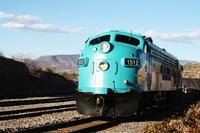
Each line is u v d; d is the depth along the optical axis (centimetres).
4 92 3947
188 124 1116
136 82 1648
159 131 1066
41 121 1555
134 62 1648
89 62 1667
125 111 1614
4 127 1342
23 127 1350
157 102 2142
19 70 4591
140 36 1761
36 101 2572
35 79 4869
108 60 1630
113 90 1614
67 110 2055
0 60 4453
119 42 1683
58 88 5162
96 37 1745
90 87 1641
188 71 10094
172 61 2648
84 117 1756
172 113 2102
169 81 2477
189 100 3634
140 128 1436
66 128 1344
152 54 1892
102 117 1745
